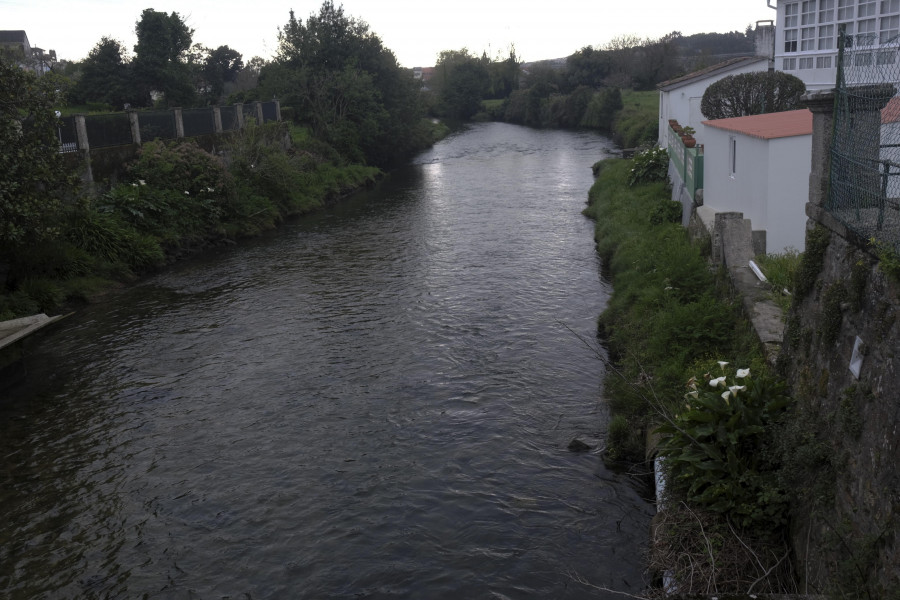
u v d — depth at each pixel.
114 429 11.27
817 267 7.62
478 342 14.18
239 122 33.12
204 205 23.84
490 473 9.73
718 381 7.95
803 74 24.86
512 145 53.69
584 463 9.86
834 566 5.71
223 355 14.00
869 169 6.68
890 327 5.46
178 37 44.16
